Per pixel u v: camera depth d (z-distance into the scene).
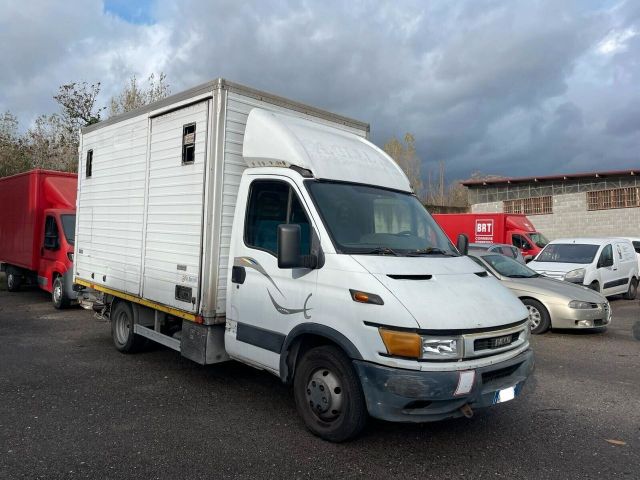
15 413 5.03
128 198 6.92
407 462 4.14
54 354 7.42
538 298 9.44
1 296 13.55
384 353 3.90
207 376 6.43
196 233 5.52
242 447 4.35
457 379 3.80
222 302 5.48
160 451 4.24
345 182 5.04
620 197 27.50
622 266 14.49
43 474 3.80
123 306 7.35
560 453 4.38
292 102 6.16
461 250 5.66
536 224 30.44
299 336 4.60
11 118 25.27
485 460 4.22
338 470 3.98
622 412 5.41
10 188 14.05
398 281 4.15
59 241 11.44
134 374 6.46
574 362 7.54
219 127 5.36
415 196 5.77
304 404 4.60
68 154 25.05
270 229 4.98
